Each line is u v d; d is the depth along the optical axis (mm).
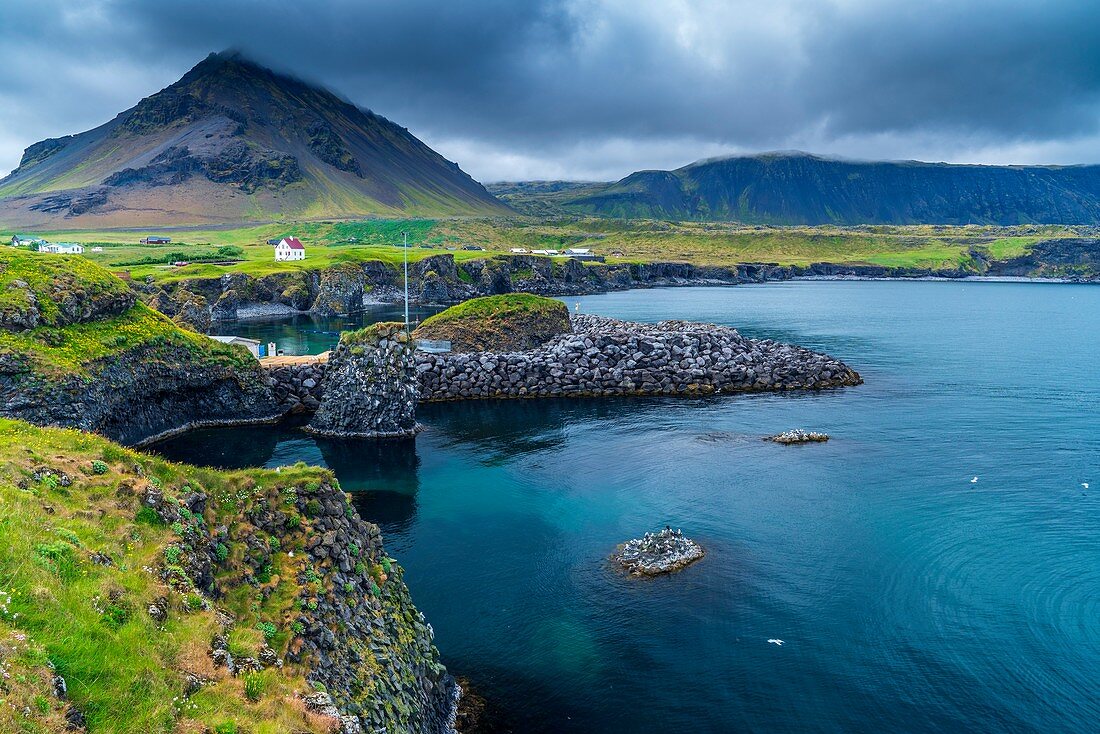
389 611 28828
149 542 22094
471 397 93375
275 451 69562
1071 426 75750
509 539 48719
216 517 25641
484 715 30609
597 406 88000
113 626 18312
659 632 36938
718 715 30578
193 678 18438
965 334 155875
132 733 16016
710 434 73750
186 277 193250
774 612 38719
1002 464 63000
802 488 57219
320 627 23484
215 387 79312
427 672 29188
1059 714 30484
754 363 99875
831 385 97750
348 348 76688
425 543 48250
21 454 23250
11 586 17484
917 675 33219
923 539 47500
